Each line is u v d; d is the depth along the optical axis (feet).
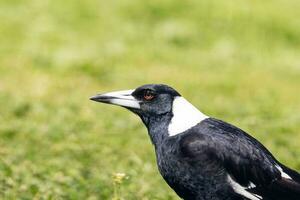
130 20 88.17
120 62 73.72
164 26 85.92
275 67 78.84
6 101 57.06
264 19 89.45
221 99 61.05
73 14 87.66
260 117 55.47
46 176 41.29
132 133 50.57
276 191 30.89
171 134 31.78
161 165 31.78
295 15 91.66
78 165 43.78
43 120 53.01
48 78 66.49
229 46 82.89
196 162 30.71
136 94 33.14
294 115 55.93
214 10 89.92
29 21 84.48
